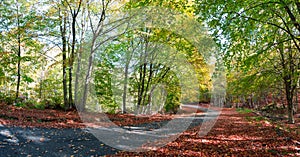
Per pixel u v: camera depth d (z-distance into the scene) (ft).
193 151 21.88
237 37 24.40
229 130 36.35
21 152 20.62
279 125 44.11
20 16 47.80
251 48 26.48
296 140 27.78
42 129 30.68
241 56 25.80
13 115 35.70
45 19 46.55
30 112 41.29
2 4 45.80
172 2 33.27
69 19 51.31
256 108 101.60
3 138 24.00
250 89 35.47
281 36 27.58
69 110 49.52
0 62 47.06
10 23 47.16
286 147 23.70
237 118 58.44
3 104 44.96
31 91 66.33
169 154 20.89
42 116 39.01
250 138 29.19
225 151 22.02
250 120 52.90
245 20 23.35
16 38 46.29
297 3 21.91
